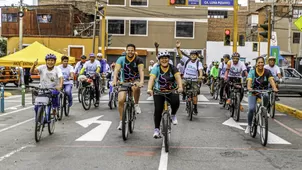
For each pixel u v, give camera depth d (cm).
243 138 895
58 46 4331
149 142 837
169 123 766
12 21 4638
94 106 1475
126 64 889
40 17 4644
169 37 4369
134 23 4369
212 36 5278
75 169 626
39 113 825
